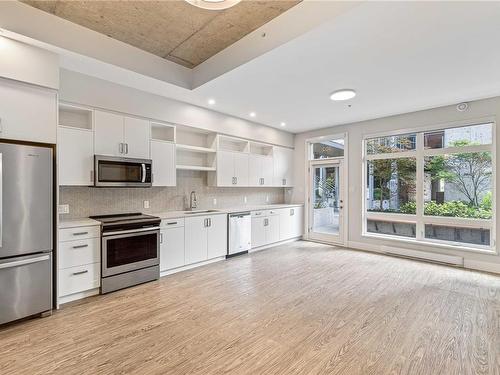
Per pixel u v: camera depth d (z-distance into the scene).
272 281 3.70
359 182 5.54
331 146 6.13
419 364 1.98
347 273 4.03
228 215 4.81
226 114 5.04
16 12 2.44
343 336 2.35
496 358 2.03
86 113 3.52
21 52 2.57
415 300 3.07
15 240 2.50
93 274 3.16
